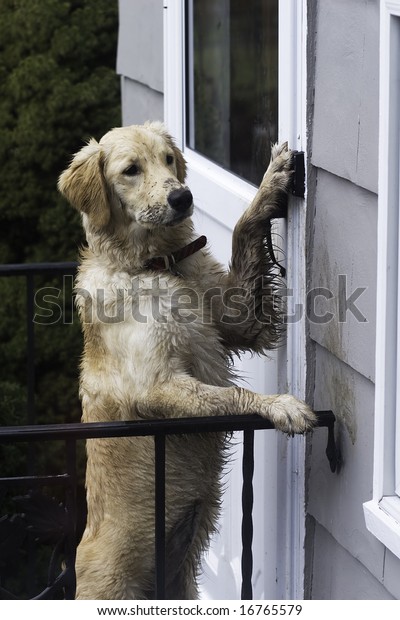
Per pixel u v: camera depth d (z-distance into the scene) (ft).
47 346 25.20
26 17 26.71
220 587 14.74
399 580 9.32
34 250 26.99
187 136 15.71
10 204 26.73
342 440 10.37
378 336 9.12
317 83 10.46
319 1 10.31
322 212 10.60
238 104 13.70
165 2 15.61
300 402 10.40
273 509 12.20
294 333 11.37
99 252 12.46
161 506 10.16
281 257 11.96
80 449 22.74
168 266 12.18
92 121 26.50
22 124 26.35
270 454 12.28
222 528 14.64
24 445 22.88
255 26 12.85
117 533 12.48
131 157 12.11
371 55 9.24
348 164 9.78
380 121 8.85
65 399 25.31
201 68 15.05
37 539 10.73
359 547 10.09
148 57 17.92
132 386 11.70
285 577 11.92
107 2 26.99
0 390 23.65
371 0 9.18
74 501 10.10
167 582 13.04
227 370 12.46
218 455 12.56
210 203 14.32
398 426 9.12
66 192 12.60
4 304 25.43
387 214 8.86
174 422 9.92
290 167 10.87
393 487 9.27
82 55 26.73
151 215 11.82
